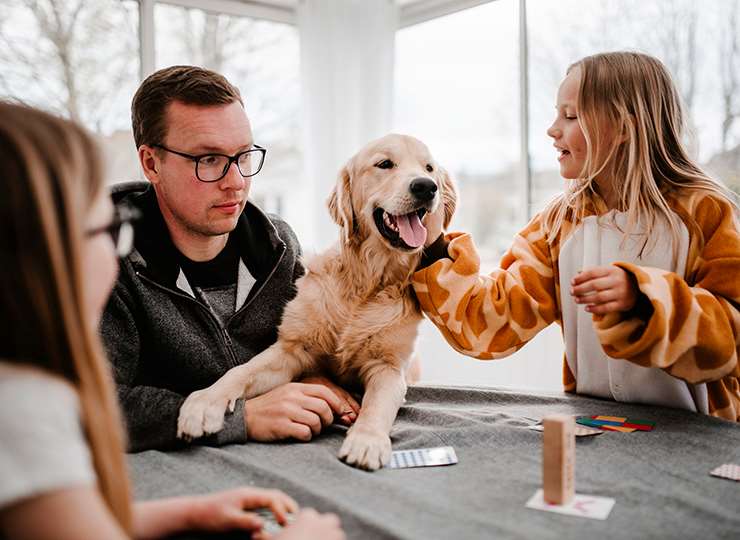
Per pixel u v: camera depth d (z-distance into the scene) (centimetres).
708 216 128
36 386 52
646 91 135
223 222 141
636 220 134
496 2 279
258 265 154
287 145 322
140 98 142
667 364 111
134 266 135
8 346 52
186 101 135
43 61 251
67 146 57
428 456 105
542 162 267
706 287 120
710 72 216
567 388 151
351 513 80
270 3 307
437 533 75
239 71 306
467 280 135
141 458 108
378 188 152
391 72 300
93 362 57
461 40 295
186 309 139
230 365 142
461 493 89
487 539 74
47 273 53
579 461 100
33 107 62
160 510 75
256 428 118
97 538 50
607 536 74
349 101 303
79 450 53
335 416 129
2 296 52
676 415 123
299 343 147
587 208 143
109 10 265
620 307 110
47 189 54
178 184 137
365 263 149
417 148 162
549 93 262
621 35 238
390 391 133
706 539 74
